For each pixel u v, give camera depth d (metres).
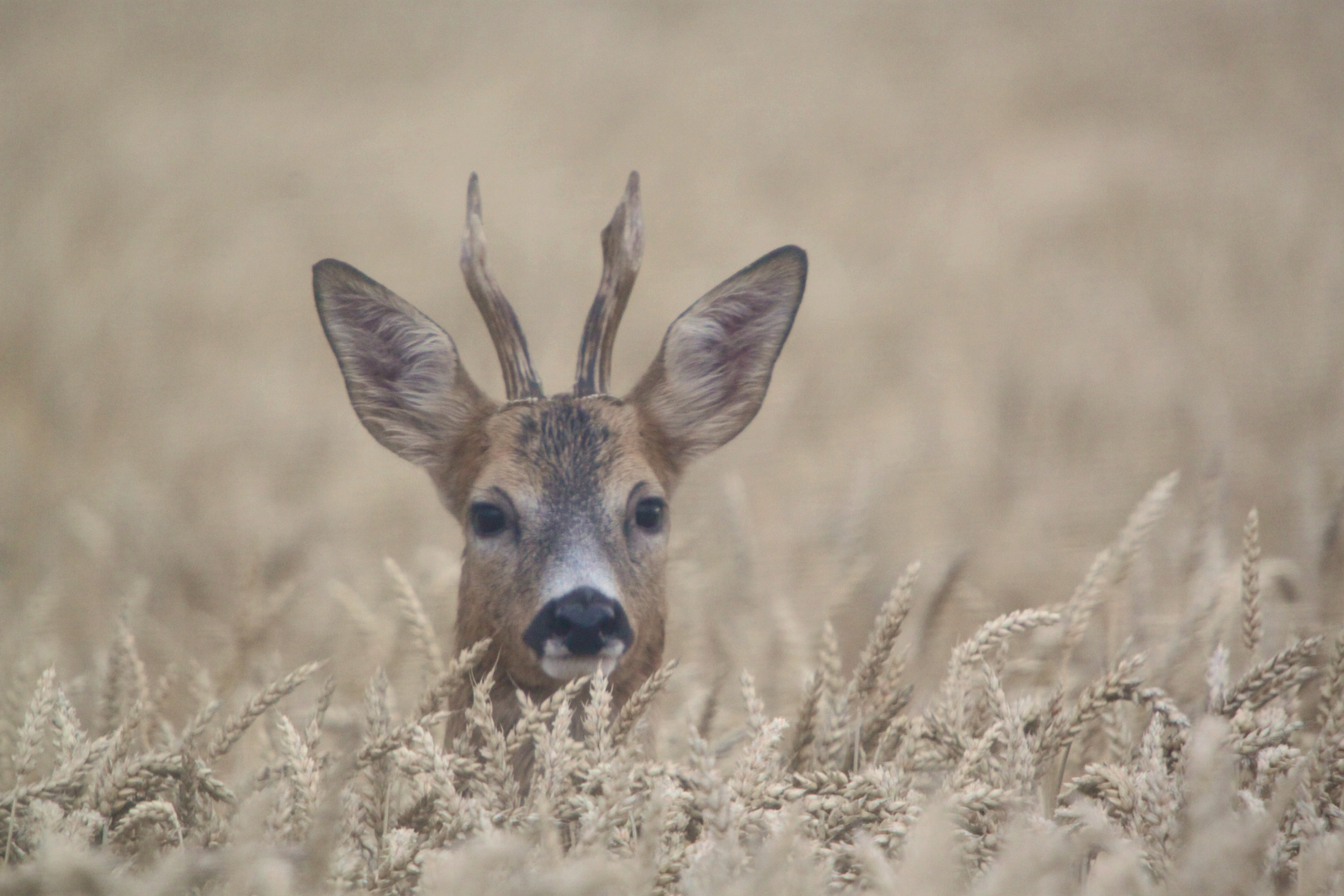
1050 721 6.96
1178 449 15.19
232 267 25.62
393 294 8.64
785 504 14.32
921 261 25.12
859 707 7.50
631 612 8.06
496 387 17.94
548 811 5.77
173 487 15.20
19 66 44.84
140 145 35.12
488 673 7.84
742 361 9.03
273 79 43.91
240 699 8.82
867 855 5.41
